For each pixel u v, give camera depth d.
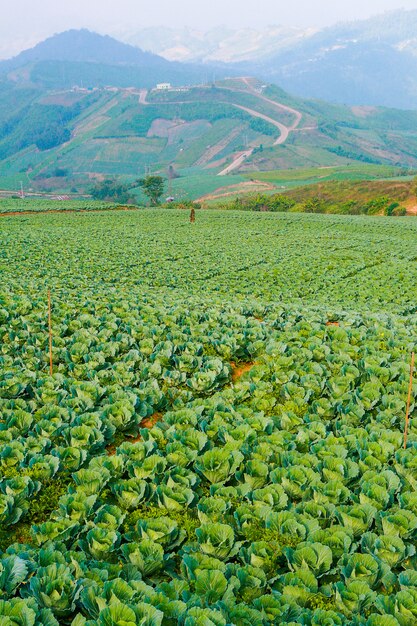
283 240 57.34
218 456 9.56
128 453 9.88
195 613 5.90
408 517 8.03
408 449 10.02
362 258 46.38
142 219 75.06
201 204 136.25
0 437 10.39
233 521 8.26
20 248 42.03
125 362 14.59
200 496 9.32
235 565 7.02
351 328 19.81
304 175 197.75
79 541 7.43
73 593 6.40
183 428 11.14
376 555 7.49
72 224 67.38
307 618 6.23
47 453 10.26
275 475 9.13
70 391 12.55
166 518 7.79
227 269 38.66
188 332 17.86
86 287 28.09
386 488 9.09
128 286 31.16
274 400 12.70
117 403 11.68
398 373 14.22
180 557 7.68
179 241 53.59
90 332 17.09
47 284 27.42
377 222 75.75
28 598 6.11
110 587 6.25
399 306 28.23
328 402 12.32
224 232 62.22
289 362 14.82
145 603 5.89
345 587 6.72
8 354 15.66
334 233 64.44
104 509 8.05
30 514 8.65
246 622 6.02
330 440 10.40
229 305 22.98
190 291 30.25
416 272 39.28
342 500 8.77
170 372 14.23
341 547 7.47
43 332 17.06
